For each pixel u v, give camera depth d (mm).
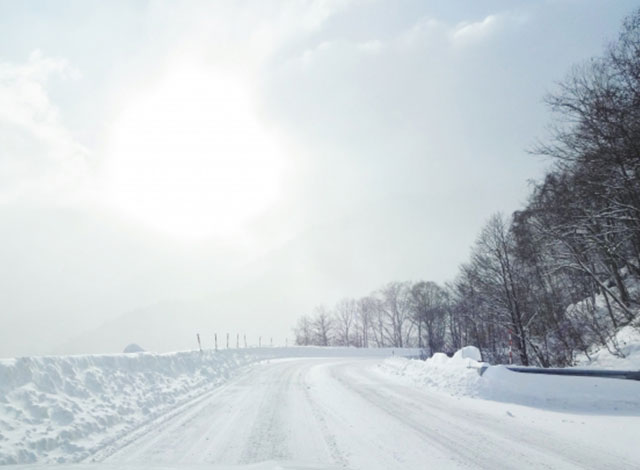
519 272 30547
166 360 13992
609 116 14789
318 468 3469
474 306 38406
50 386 7688
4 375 6914
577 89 15859
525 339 28781
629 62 14430
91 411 7812
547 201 20375
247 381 16125
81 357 9320
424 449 6457
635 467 5555
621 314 22438
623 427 7750
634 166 14594
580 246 20312
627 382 10195
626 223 15953
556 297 26828
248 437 7211
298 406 10305
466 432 7551
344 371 21125
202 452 6332
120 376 10180
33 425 6504
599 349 21234
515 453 6219
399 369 19578
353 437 7195
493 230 32156
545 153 16922
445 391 12680
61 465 3492
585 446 6562
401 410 9719
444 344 68500
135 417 8617
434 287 80750
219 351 22828
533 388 10820
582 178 16094
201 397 11859
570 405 10000
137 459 5980
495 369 12188
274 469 3322
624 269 25234
